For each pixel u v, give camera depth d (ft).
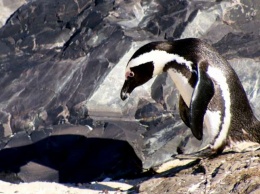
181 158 100.17
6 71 130.11
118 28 127.44
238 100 101.19
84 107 119.24
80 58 126.11
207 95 97.60
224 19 130.41
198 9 129.18
